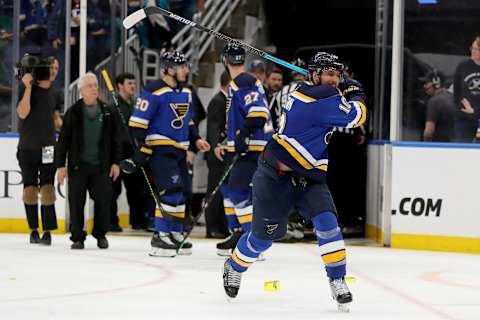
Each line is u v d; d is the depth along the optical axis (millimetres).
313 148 12539
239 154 17875
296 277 16125
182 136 18594
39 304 12750
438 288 15266
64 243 21094
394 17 21734
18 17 23266
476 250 20797
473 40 21406
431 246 21172
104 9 25125
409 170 21266
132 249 20094
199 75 27125
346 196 24156
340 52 27219
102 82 25062
